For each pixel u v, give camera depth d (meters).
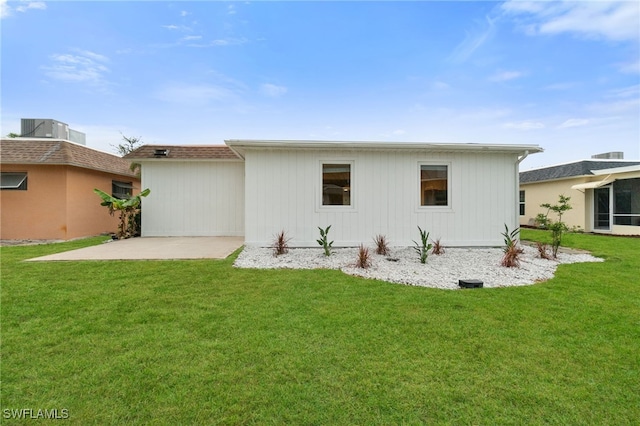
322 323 3.40
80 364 2.55
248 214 8.30
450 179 8.59
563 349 2.85
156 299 4.15
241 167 11.22
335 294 4.44
